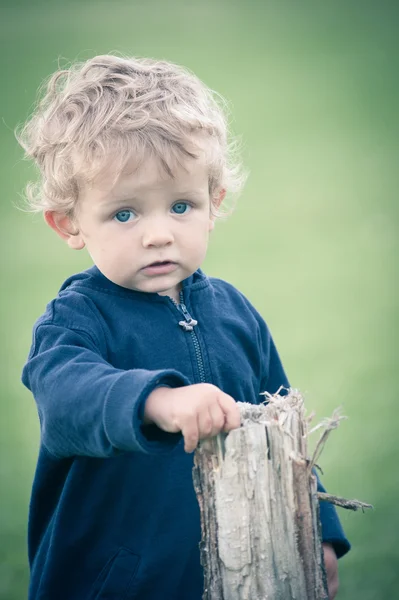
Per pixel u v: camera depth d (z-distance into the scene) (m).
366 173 12.83
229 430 2.28
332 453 5.38
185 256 2.71
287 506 2.33
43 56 18.66
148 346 2.79
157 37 20.66
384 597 4.14
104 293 2.81
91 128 2.68
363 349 7.08
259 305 8.30
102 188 2.65
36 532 2.94
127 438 2.23
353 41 19.50
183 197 2.70
